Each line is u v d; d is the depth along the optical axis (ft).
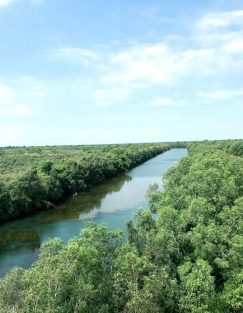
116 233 79.10
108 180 365.81
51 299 58.29
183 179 134.62
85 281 64.44
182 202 116.67
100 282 67.46
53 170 277.44
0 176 240.94
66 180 277.64
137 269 68.90
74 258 65.00
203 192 114.52
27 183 223.10
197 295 74.08
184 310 75.00
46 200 239.09
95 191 298.15
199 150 370.94
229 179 125.49
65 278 61.41
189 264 82.17
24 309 64.69
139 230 104.32
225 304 77.10
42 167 276.00
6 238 165.58
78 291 61.31
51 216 209.97
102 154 488.85
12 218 208.03
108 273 72.54
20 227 186.29
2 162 345.72
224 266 80.02
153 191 134.51
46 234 169.89
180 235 92.22
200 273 74.64
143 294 63.87
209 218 100.63
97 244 73.10
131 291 63.57
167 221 94.32
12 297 73.36
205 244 85.46
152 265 74.74
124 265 70.28
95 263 65.92
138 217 112.47
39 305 58.95
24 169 279.69
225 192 114.93
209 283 73.56
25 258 136.67
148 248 91.09
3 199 201.16
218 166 143.74
